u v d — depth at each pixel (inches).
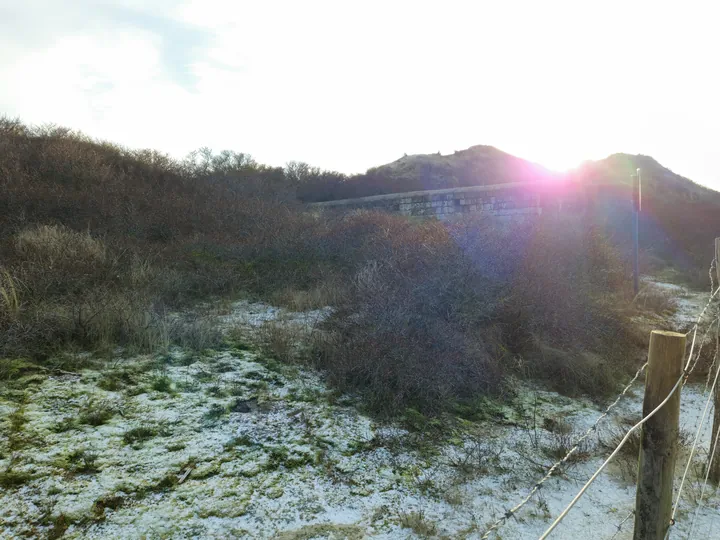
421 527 125.0
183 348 215.3
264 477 140.5
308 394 189.9
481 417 190.4
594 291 337.7
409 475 149.6
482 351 221.0
